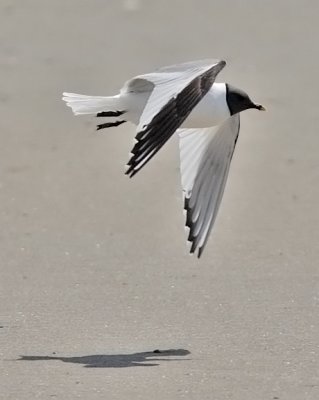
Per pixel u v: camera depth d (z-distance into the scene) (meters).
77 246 14.59
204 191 11.16
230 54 25.28
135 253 14.30
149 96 10.41
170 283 13.16
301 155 18.81
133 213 16.05
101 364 10.59
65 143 19.56
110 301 12.52
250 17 28.72
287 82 23.14
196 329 11.63
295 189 17.19
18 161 18.56
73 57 25.00
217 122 10.71
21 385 10.04
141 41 26.38
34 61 24.69
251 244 14.71
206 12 29.25
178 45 26.03
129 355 10.86
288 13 29.16
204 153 11.16
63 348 11.07
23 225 15.50
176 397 9.77
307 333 11.51
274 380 10.19
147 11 29.31
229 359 10.75
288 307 12.34
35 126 20.52
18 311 12.20
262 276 13.42
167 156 18.86
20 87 22.86
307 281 13.23
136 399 9.70
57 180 17.62
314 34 27.08
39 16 28.58
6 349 11.02
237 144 19.44
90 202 16.56
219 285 13.09
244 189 17.20
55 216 15.92
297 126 20.42
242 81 23.20
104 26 27.80
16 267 13.73
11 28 27.39
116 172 18.03
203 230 11.13
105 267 13.74
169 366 10.53
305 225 15.55
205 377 10.26
